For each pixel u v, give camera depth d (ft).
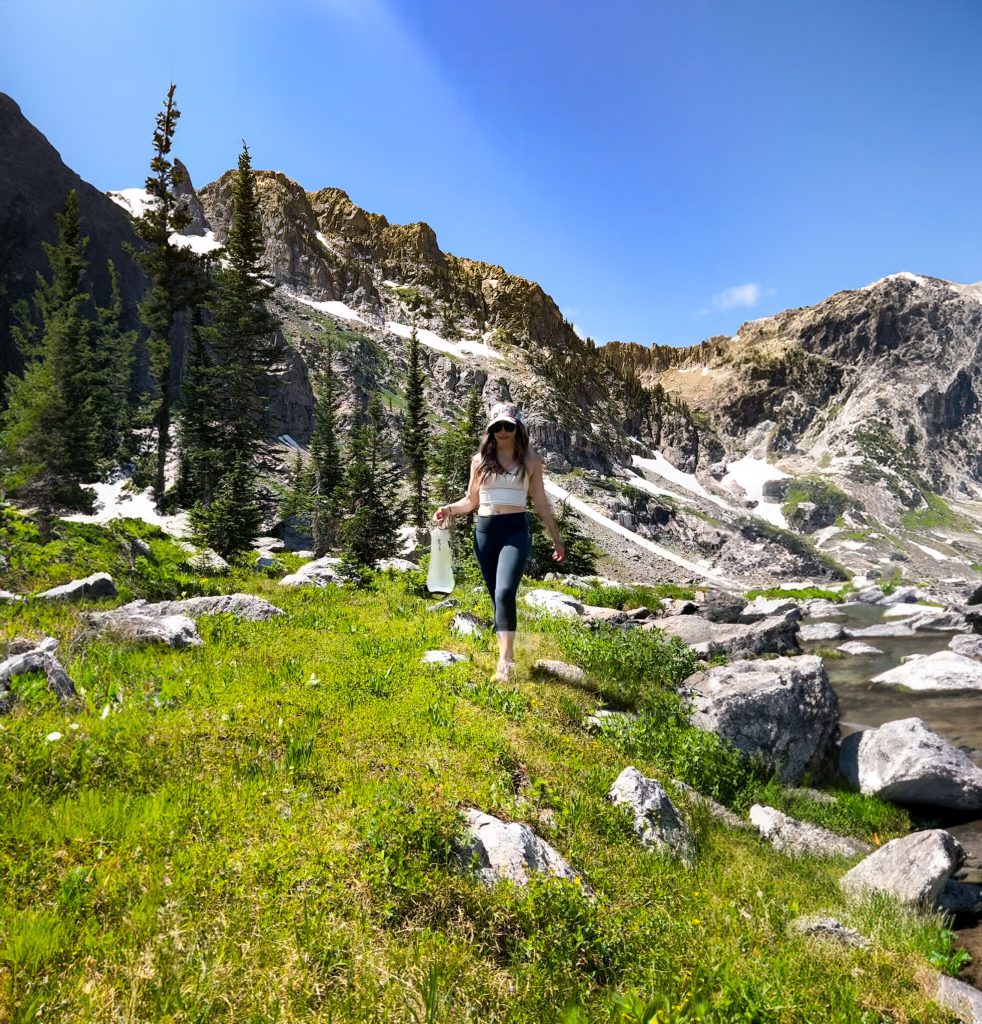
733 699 28.45
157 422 190.60
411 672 22.38
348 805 12.05
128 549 41.47
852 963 12.80
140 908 8.38
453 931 9.66
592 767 18.52
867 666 53.06
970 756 30.89
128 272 360.28
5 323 288.51
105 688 15.76
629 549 484.74
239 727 14.74
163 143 198.08
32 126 360.28
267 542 116.26
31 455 143.84
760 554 625.82
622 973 10.12
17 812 9.93
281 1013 7.34
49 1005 6.77
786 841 20.25
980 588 75.61
